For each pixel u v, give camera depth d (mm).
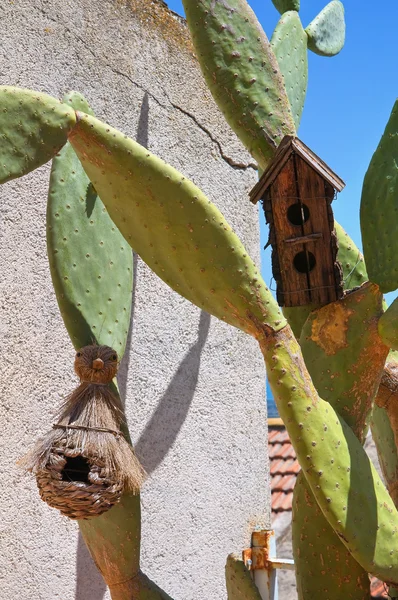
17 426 3002
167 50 3965
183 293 2211
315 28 3469
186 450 3711
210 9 2686
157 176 2070
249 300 2133
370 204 2553
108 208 2203
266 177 2432
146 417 3543
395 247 2479
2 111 1915
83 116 2021
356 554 2178
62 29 3428
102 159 2062
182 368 3766
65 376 3195
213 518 3775
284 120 2670
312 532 2387
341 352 2451
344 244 2994
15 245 3117
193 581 3625
